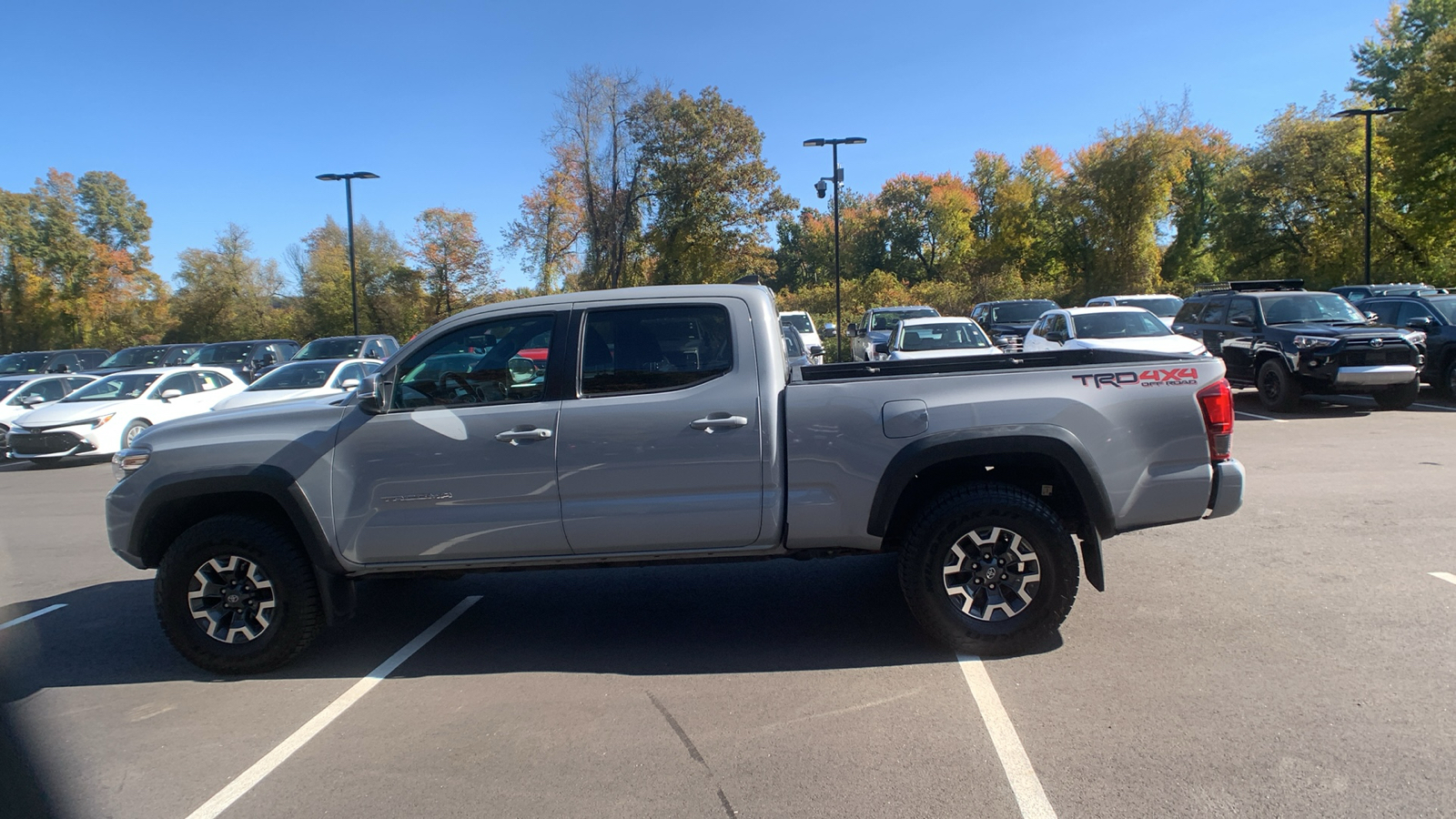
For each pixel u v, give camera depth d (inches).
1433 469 325.4
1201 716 139.9
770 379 168.6
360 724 151.5
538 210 1669.5
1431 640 167.3
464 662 179.8
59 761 141.0
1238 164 1604.3
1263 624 179.2
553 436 166.9
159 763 139.0
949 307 1616.6
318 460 170.4
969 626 165.8
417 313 1710.1
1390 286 780.6
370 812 122.3
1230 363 559.5
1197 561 225.8
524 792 126.0
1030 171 2198.6
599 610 209.6
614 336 172.1
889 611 198.8
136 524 175.3
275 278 2164.1
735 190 1478.8
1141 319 554.9
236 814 122.8
